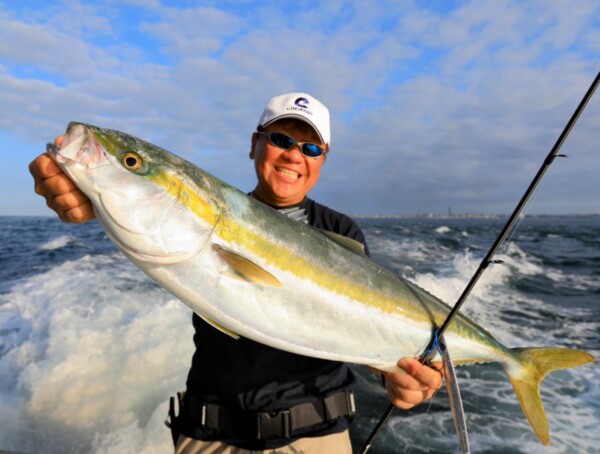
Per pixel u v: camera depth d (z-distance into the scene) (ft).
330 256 8.61
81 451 13.92
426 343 9.11
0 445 14.16
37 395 16.30
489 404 17.25
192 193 7.36
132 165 6.89
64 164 6.45
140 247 7.01
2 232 88.48
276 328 7.79
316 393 8.97
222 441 8.76
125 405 16.08
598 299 36.63
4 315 25.81
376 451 14.23
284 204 10.72
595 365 21.45
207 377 9.09
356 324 8.49
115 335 20.89
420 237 88.63
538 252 71.56
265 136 10.28
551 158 7.34
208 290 7.41
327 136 10.57
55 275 36.04
